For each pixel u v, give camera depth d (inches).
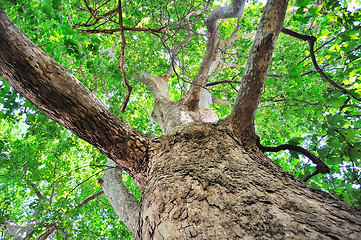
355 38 95.0
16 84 69.1
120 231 248.4
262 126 256.4
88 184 337.1
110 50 254.5
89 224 299.9
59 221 185.6
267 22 72.1
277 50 181.3
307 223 36.3
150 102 386.6
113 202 119.0
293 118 226.4
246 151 73.5
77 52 99.3
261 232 34.9
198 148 69.1
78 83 76.3
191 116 118.1
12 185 321.7
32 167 239.6
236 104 85.4
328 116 92.4
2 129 346.6
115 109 142.3
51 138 126.6
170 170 59.6
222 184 48.9
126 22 180.2
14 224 255.6
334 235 33.0
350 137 86.2
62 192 301.0
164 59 252.5
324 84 179.8
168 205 46.2
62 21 103.0
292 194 47.0
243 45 186.9
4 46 61.9
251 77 78.1
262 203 41.9
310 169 92.4
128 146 79.3
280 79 130.6
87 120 75.2
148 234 44.5
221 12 111.8
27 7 94.0
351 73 98.7
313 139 98.9
